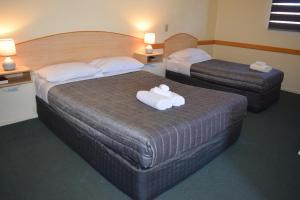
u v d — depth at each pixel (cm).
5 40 248
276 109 355
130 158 167
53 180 194
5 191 180
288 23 418
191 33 482
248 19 468
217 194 183
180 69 411
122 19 364
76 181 193
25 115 300
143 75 323
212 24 517
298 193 186
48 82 270
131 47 391
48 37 296
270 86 339
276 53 443
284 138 271
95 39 341
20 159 220
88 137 204
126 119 182
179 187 190
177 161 181
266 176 206
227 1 493
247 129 291
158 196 180
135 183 166
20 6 268
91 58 345
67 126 232
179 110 204
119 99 227
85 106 209
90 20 329
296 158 233
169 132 167
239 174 208
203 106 214
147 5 389
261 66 357
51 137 261
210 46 533
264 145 256
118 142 172
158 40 427
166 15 424
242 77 339
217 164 222
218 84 367
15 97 286
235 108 230
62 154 230
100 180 196
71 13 308
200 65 392
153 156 157
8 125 286
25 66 284
